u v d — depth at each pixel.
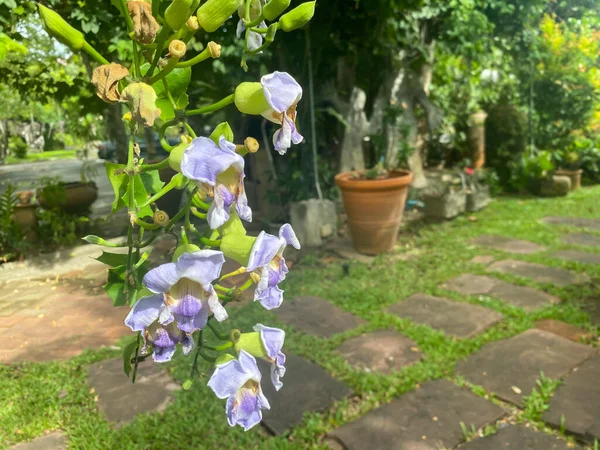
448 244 5.78
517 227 6.38
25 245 5.68
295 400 2.91
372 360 3.32
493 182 8.38
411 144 7.54
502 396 2.90
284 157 6.57
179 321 0.61
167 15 0.68
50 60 5.64
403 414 2.78
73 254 5.87
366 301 4.26
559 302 4.15
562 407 2.75
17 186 6.94
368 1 5.69
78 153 7.80
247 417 0.72
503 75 9.17
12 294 4.79
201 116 6.19
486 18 6.54
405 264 5.17
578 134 9.70
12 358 3.52
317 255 5.55
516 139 8.59
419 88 7.03
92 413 2.86
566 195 8.16
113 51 4.52
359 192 5.25
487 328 3.75
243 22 0.90
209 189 0.61
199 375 0.78
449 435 2.59
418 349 3.45
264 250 0.69
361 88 7.07
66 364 3.39
